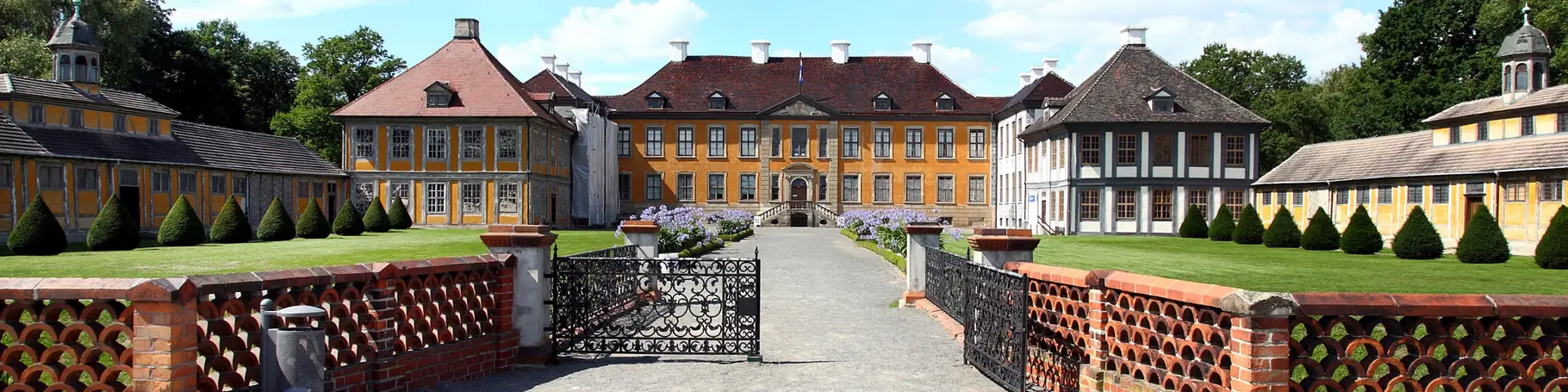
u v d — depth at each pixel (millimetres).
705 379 9328
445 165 48219
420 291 8633
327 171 47125
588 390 8828
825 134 60594
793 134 60656
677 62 63812
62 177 31297
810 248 31828
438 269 8750
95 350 6086
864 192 60656
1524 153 30750
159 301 5941
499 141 48000
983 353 9562
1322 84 75000
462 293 9266
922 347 11305
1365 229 29641
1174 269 22531
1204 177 44406
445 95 48344
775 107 60250
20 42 41625
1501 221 31328
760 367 10000
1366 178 37031
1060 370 8539
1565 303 5863
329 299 7590
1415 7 49469
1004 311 8828
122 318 6094
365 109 48375
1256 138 44562
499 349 9727
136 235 27250
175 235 28609
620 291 12797
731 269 10523
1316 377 5941
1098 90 45562
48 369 6098
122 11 45156
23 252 23812
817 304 15688
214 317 6543
